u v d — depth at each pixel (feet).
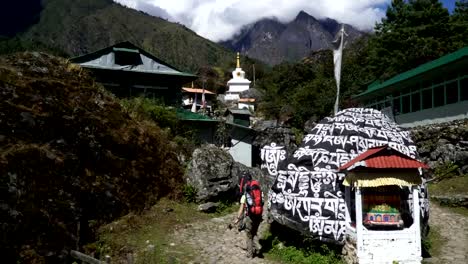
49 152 36.50
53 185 34.96
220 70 283.79
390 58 114.32
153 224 39.83
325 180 33.01
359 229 28.25
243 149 90.89
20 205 31.60
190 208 45.27
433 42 104.99
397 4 121.49
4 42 193.57
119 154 43.91
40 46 194.90
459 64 60.80
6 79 38.22
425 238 35.19
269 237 36.06
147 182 44.93
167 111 60.39
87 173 39.22
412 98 79.97
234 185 48.70
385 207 29.25
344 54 173.06
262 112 165.17
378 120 37.52
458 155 58.03
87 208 37.24
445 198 49.83
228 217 43.75
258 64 291.38
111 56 79.46
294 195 33.45
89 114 43.01
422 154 63.57
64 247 32.42
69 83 44.19
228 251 33.27
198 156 48.57
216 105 178.60
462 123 60.34
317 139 35.55
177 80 82.89
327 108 127.54
